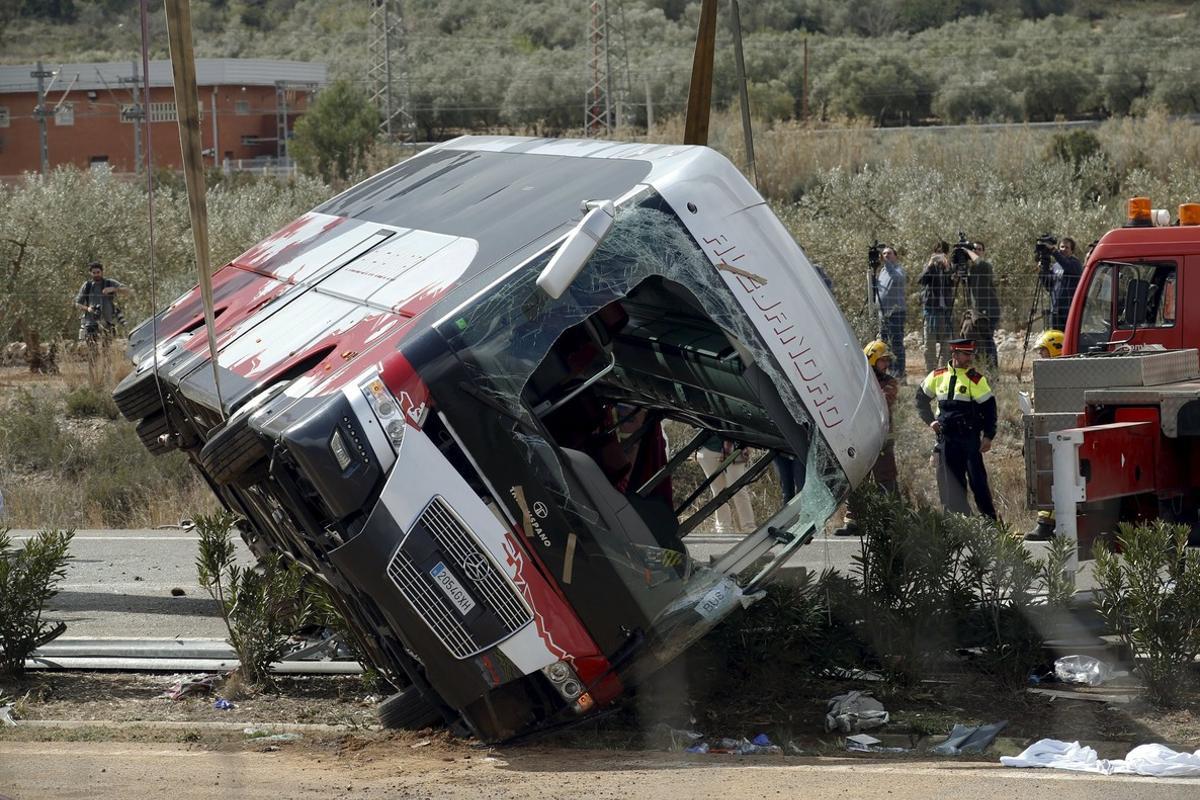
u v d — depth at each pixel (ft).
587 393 72.84
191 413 77.46
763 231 62.23
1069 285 165.99
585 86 640.99
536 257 58.49
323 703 68.44
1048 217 237.45
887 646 68.85
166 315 87.76
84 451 153.28
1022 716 64.08
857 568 72.74
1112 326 114.83
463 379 56.59
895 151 371.35
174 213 252.62
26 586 72.90
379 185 89.51
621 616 57.67
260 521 78.79
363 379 56.39
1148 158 341.82
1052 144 352.28
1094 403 91.35
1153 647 65.36
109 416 167.43
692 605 58.80
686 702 65.46
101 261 233.96
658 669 59.31
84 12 615.57
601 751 58.59
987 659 69.21
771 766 55.31
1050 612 70.95
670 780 52.19
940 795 49.39
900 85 615.98
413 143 532.73
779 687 67.36
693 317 69.87
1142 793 49.73
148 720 64.64
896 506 70.59
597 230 57.31
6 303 222.28
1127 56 650.02
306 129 480.23
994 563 69.56
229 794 49.16
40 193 246.47
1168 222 121.80
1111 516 88.63
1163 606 65.62
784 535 60.95
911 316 217.97
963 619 69.82
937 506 122.31
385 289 65.00
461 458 56.65
